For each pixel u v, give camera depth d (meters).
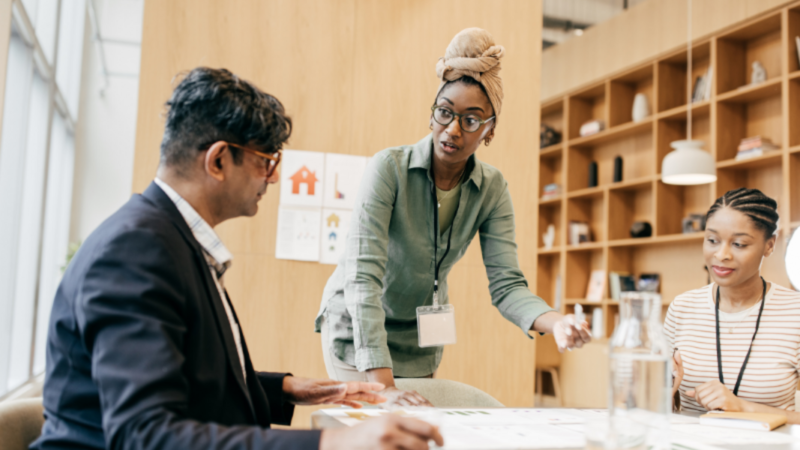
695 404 1.72
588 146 6.73
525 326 1.65
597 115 6.73
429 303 1.97
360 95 3.39
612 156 6.46
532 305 1.66
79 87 8.40
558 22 7.04
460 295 3.51
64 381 0.86
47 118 5.11
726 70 5.12
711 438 1.08
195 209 0.99
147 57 3.09
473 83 1.62
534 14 3.73
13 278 4.31
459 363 3.47
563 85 6.75
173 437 0.72
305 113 3.30
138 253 0.83
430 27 3.53
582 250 6.60
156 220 0.89
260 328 3.17
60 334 0.86
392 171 1.76
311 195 3.27
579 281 6.58
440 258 1.90
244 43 3.23
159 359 0.77
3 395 4.27
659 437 0.87
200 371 0.90
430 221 1.83
